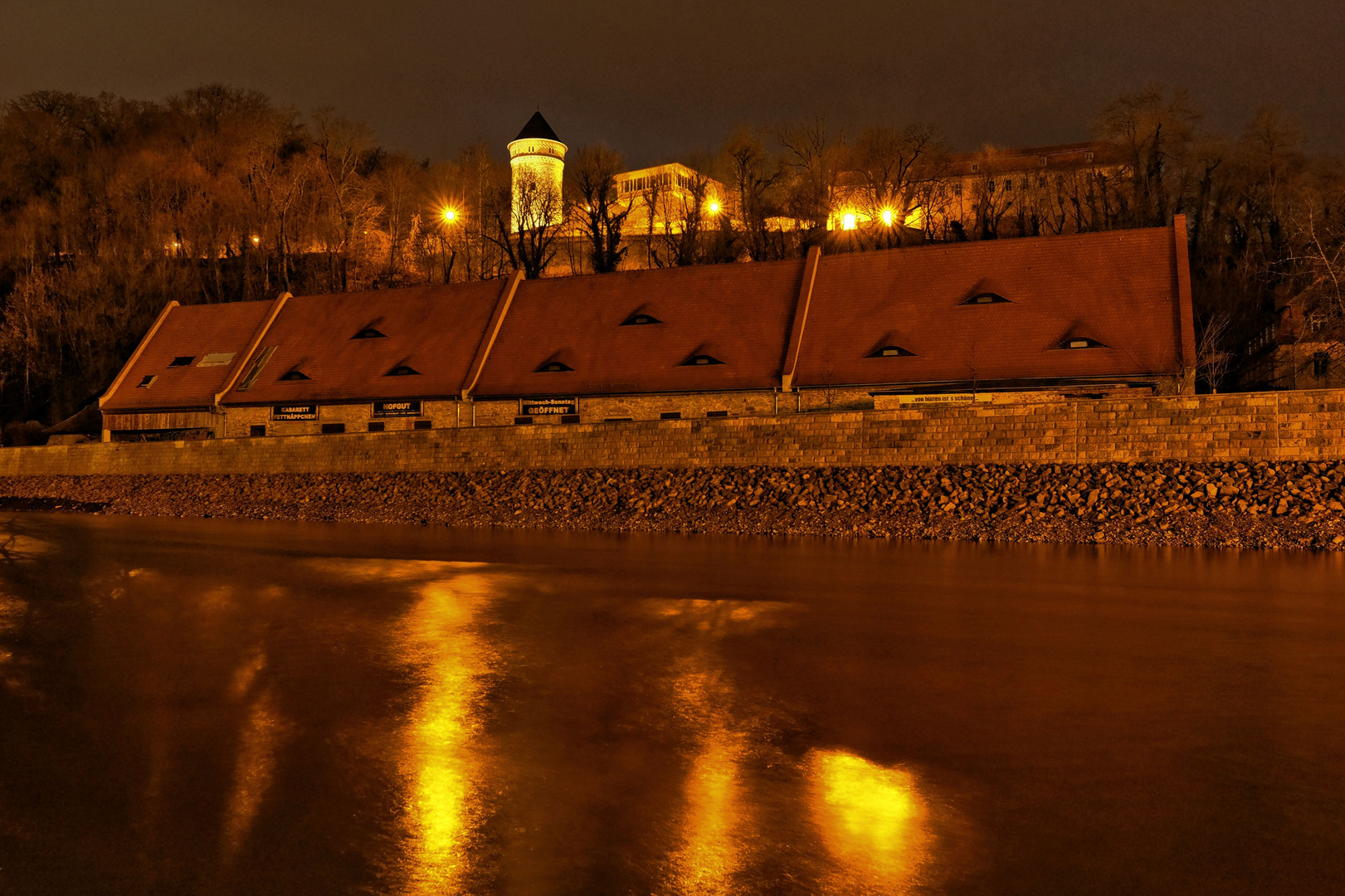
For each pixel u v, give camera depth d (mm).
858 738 11008
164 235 80375
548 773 10023
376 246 84875
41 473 52156
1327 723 11375
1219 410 29938
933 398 38406
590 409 43250
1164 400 30641
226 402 49312
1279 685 12961
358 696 12859
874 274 43625
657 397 42281
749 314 44281
